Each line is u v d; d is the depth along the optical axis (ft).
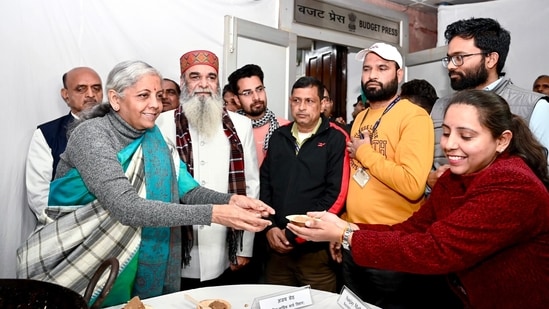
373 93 6.01
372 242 3.66
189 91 6.34
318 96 6.51
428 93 8.19
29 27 7.55
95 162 4.10
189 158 5.97
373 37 13.41
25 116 7.55
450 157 3.48
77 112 7.32
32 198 6.78
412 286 5.70
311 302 3.95
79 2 8.14
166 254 4.89
